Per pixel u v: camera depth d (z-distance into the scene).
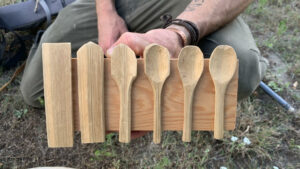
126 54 0.69
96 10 1.19
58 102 0.68
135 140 1.30
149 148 1.27
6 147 1.29
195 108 0.72
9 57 1.58
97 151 1.24
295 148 1.30
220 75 0.70
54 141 0.69
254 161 1.25
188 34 0.87
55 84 0.68
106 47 1.08
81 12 1.23
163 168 1.21
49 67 0.67
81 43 1.22
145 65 0.69
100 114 0.70
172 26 0.88
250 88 1.10
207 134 1.31
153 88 0.70
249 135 1.30
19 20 1.53
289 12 2.01
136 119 0.71
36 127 1.36
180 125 0.72
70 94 0.68
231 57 0.70
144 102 0.71
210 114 0.72
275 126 1.37
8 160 1.25
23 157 1.26
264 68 1.20
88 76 0.68
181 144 1.28
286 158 1.27
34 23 1.55
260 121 1.39
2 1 1.87
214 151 1.27
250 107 1.41
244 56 1.03
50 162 1.24
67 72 0.67
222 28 1.08
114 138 1.30
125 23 1.18
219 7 0.96
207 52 1.06
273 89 1.55
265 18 1.97
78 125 0.71
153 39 0.79
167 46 0.80
